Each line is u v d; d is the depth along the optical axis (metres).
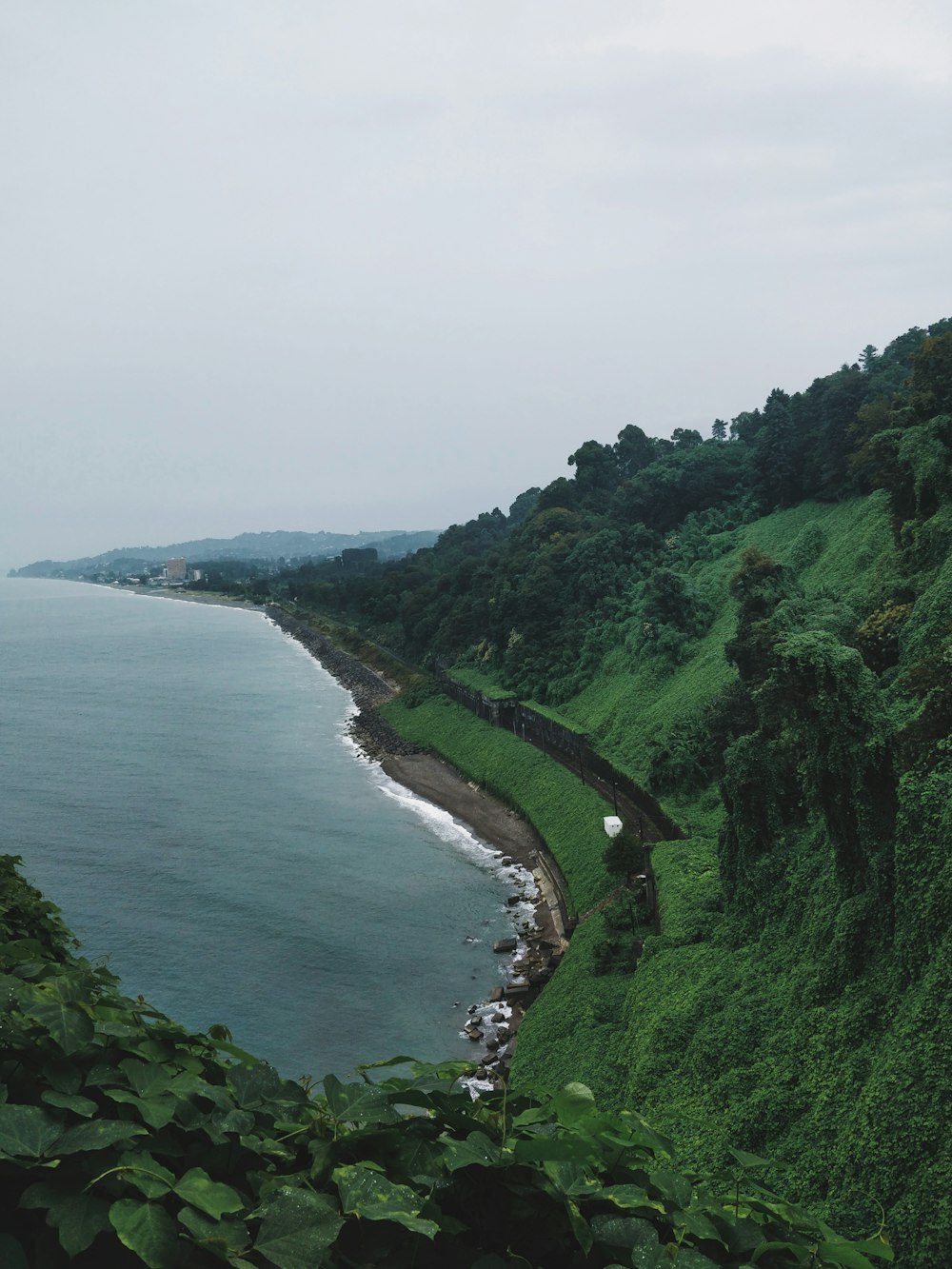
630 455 139.50
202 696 125.19
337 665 145.50
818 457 84.50
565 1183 3.71
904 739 27.34
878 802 27.92
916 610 41.47
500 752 77.75
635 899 43.72
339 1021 40.56
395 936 49.00
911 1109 20.92
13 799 73.56
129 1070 3.77
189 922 50.00
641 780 58.97
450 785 76.69
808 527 76.06
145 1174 3.28
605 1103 29.16
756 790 35.06
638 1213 3.97
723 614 76.69
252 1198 3.62
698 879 40.97
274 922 50.28
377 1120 3.95
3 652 177.50
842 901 28.95
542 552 105.06
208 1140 3.86
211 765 85.56
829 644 29.23
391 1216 3.26
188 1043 4.35
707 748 54.62
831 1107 23.56
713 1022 29.27
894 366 86.75
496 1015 40.91
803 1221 4.12
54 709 115.31
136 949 46.66
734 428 119.62
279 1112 4.05
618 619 86.62
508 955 47.00
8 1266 3.02
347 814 70.38
